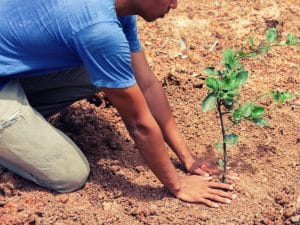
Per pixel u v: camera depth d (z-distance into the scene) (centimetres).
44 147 249
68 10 225
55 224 248
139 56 264
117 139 283
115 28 223
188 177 259
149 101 265
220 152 278
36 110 265
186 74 315
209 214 250
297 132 288
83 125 285
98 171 269
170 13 355
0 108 243
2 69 239
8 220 247
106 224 249
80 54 228
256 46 333
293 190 262
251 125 289
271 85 312
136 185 264
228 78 242
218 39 339
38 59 239
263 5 361
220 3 363
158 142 240
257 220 250
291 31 345
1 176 260
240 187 261
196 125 290
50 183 257
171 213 250
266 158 275
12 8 236
